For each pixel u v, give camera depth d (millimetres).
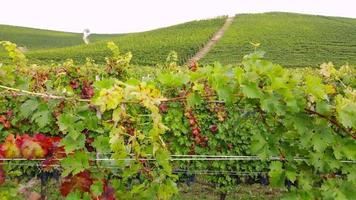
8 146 3619
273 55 54812
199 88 3398
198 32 71625
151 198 3607
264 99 3316
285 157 3600
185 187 8984
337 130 3611
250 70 3348
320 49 56812
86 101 3635
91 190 3592
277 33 67750
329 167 3506
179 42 62750
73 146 3451
